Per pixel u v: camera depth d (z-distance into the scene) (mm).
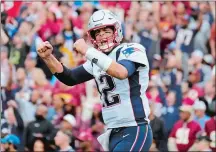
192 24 37750
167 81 32656
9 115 29219
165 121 30109
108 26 16188
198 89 32312
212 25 37781
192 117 28844
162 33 36719
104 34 16203
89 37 16344
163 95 30906
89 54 15656
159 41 36344
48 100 29969
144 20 37438
